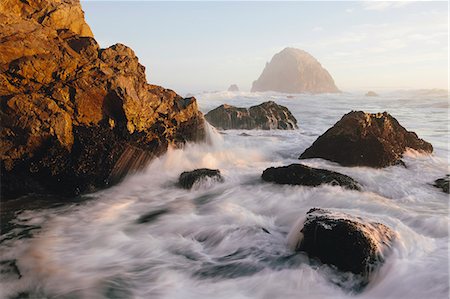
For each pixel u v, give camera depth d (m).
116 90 11.03
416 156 13.59
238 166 12.98
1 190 9.51
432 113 38.44
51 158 9.79
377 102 63.69
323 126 26.69
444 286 5.05
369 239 5.79
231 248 6.94
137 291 5.60
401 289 5.23
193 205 9.30
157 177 11.54
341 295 5.37
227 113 24.05
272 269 6.09
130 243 7.21
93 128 10.72
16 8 11.70
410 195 9.68
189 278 5.96
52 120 9.78
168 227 7.94
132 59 13.23
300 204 8.83
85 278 5.93
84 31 13.94
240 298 5.38
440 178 11.09
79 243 7.21
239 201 9.31
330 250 5.96
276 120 24.14
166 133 12.74
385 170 11.98
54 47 11.01
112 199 9.88
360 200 8.66
